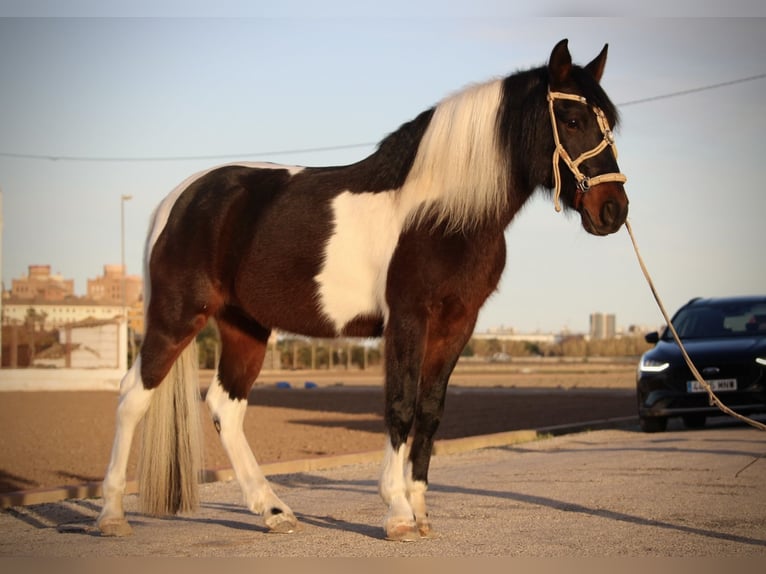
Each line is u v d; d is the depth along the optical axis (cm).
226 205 679
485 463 1071
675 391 1337
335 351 6612
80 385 3334
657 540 598
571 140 606
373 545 593
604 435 1392
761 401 1302
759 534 615
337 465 1104
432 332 620
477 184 604
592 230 605
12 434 1552
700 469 915
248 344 707
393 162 634
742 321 1454
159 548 599
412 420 604
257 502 657
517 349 8656
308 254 647
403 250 610
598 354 8619
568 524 656
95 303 4419
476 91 630
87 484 915
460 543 596
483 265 611
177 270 678
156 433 666
